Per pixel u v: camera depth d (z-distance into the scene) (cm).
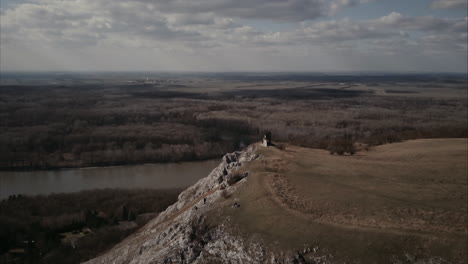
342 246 4644
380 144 12862
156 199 11900
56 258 8269
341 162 8619
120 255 7038
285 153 9475
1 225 9650
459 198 5928
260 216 5566
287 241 4919
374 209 5484
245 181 7175
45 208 11194
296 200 5978
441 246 4378
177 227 6075
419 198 5975
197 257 5275
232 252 5131
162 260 5291
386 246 4509
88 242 9094
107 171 16562
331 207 5647
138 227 9781
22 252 8856
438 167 7912
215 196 7088
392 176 7356
